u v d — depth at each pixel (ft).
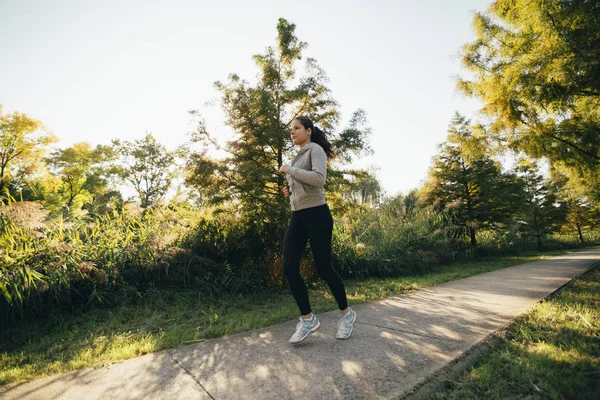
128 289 13.46
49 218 13.83
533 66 16.53
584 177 22.18
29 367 7.14
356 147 18.30
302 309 7.63
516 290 14.61
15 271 10.74
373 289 17.21
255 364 6.44
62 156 67.36
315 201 7.47
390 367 5.94
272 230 17.22
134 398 5.26
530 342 7.18
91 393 5.52
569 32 15.29
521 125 20.03
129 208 17.13
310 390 5.21
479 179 43.86
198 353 7.31
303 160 7.82
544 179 77.41
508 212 45.19
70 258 12.60
